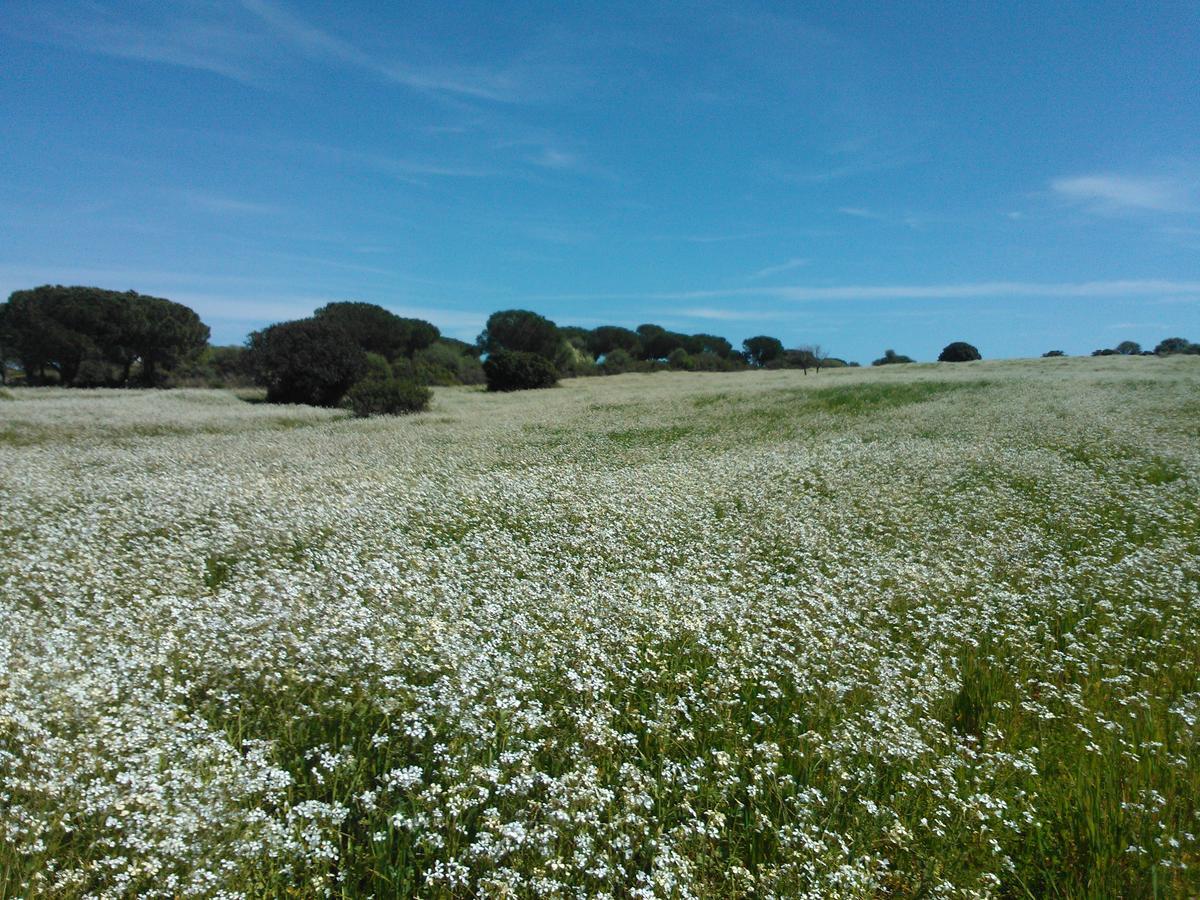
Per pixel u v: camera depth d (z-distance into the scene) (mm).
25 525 11516
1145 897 3945
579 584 8305
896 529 11578
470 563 9461
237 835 4051
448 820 4211
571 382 61625
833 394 36500
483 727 5000
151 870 3645
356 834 4348
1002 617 8031
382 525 11469
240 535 10664
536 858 4027
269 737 5227
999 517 12164
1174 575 8500
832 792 4742
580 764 4746
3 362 60406
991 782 4953
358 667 5766
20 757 4484
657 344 106125
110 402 34875
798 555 10008
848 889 3930
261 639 6172
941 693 6129
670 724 5348
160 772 4473
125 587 8336
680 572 8820
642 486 14555
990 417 25609
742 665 6293
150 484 14875
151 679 5777
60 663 5488
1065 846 4461
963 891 3949
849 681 6102
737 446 22094
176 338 62500
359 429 27547
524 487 14188
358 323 68562
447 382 61594
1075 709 5973
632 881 4008
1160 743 5027
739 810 4602
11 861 3676
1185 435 20375
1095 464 16938
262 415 32062
